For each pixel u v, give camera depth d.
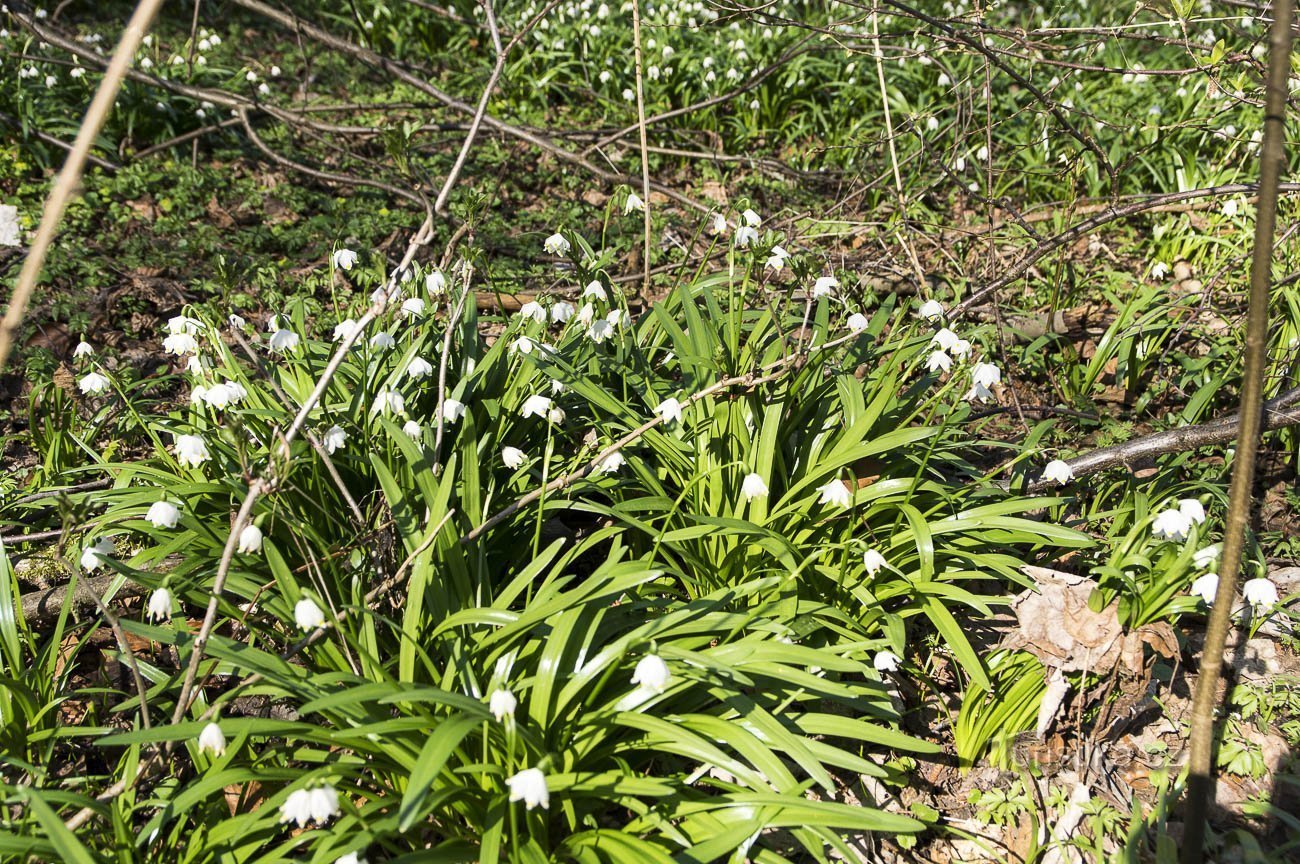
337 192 6.97
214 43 8.25
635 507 3.22
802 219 6.22
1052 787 3.05
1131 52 9.95
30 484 3.92
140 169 6.66
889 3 4.52
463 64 9.17
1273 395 4.73
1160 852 2.75
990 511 3.31
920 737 3.17
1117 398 5.09
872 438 3.60
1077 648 3.16
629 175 7.33
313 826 2.63
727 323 3.93
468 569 3.10
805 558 3.11
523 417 3.68
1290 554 4.01
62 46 6.68
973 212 6.95
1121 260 6.39
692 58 8.21
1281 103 2.03
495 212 6.66
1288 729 3.24
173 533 3.16
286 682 2.45
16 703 2.75
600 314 3.97
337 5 10.35
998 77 7.95
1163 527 3.06
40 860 2.26
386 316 3.44
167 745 2.62
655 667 2.39
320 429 3.25
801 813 2.46
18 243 5.78
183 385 4.88
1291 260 5.50
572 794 2.50
